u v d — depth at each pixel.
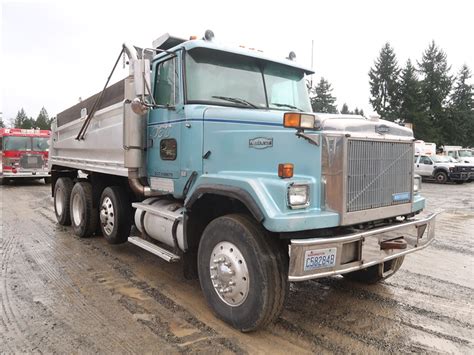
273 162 3.53
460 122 64.81
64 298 4.20
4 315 3.78
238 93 4.62
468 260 5.89
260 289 3.22
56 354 3.08
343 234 3.40
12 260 5.60
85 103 6.89
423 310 4.00
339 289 4.61
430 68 65.75
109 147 5.91
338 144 3.24
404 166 3.94
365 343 3.31
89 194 6.87
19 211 10.23
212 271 3.69
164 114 4.77
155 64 4.97
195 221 4.09
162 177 4.87
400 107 58.75
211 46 4.43
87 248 6.29
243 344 3.26
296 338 3.38
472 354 3.16
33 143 18.52
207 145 4.14
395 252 3.69
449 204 12.91
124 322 3.64
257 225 3.41
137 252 6.07
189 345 3.23
